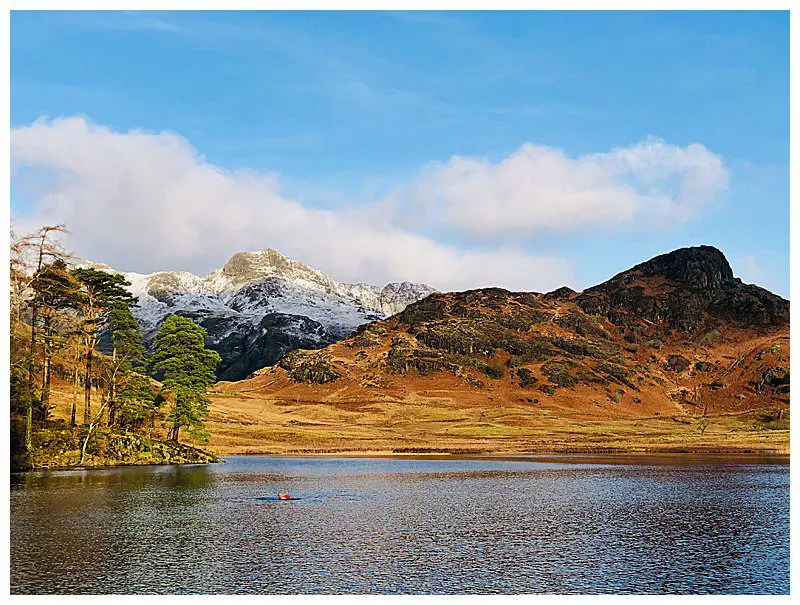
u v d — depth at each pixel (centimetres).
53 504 6016
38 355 9662
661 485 7856
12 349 8944
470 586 3562
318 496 6788
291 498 6575
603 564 3997
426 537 4722
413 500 6525
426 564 3981
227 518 5406
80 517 5372
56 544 4412
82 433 10012
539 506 6172
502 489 7469
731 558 4147
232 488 7362
